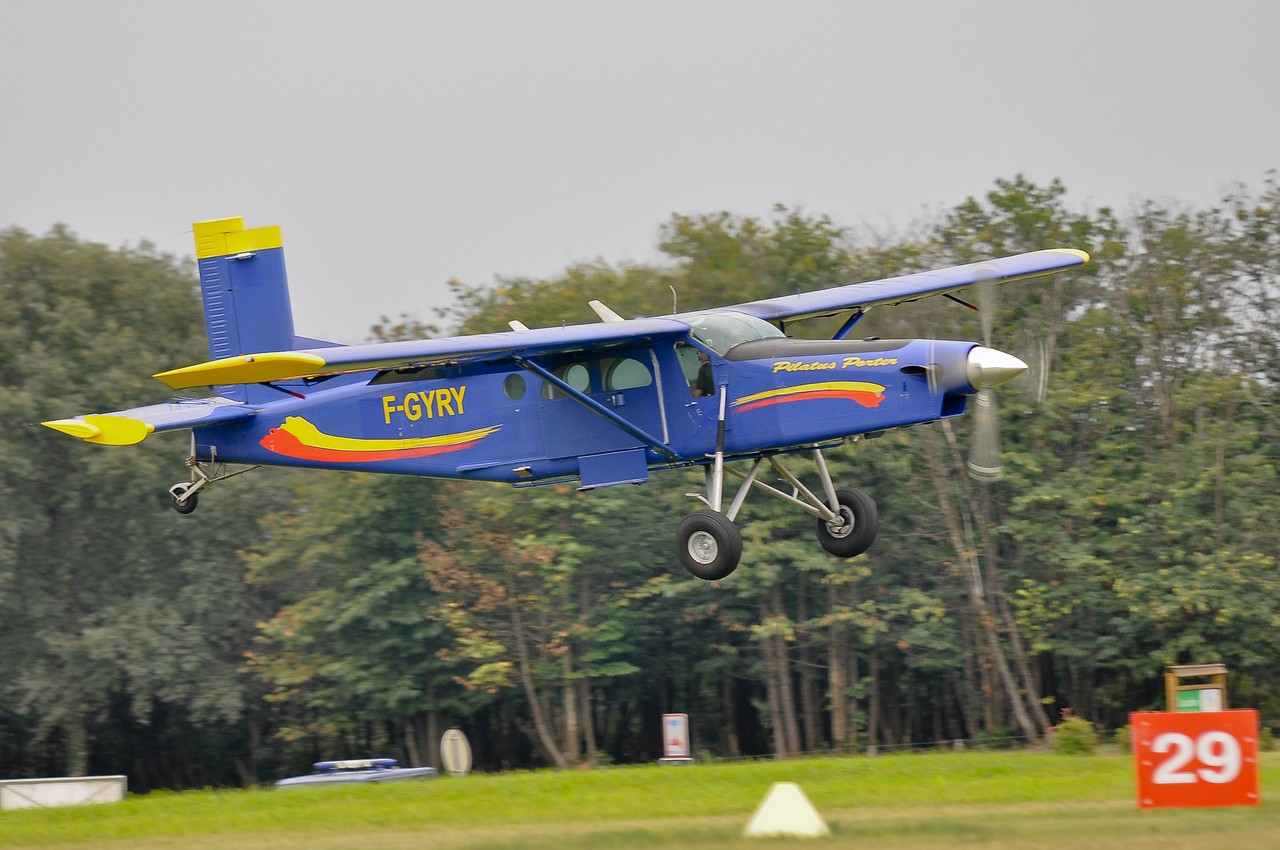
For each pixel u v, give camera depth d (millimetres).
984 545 113750
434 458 56094
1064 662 120062
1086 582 108625
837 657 119375
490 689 117312
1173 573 104188
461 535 121125
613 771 46969
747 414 49531
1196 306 116750
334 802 41938
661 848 30125
